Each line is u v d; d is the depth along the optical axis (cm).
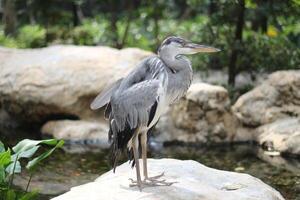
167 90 631
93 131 1152
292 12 1307
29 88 1191
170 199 592
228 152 1069
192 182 645
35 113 1211
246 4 1345
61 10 1803
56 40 1788
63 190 829
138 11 1981
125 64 1205
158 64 624
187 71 640
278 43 1333
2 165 651
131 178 654
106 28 1900
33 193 670
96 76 1182
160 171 684
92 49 1262
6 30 1806
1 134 1194
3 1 1931
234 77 1301
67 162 986
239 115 1150
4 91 1216
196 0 1803
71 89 1179
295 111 1116
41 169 938
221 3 1310
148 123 618
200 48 635
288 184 859
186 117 1126
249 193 629
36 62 1229
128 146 633
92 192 620
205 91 1123
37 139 1153
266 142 1080
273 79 1155
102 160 1003
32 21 1917
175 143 1123
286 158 1022
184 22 2002
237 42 1279
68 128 1159
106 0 1983
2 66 1248
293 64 1300
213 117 1124
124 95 621
